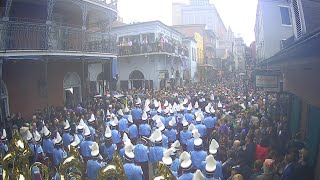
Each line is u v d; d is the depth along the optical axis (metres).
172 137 13.46
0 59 14.39
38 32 16.84
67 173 5.89
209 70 57.62
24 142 6.15
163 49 35.50
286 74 12.96
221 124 12.75
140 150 10.46
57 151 10.12
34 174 7.36
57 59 19.11
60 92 21.45
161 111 17.09
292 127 12.88
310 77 7.35
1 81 15.97
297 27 11.08
